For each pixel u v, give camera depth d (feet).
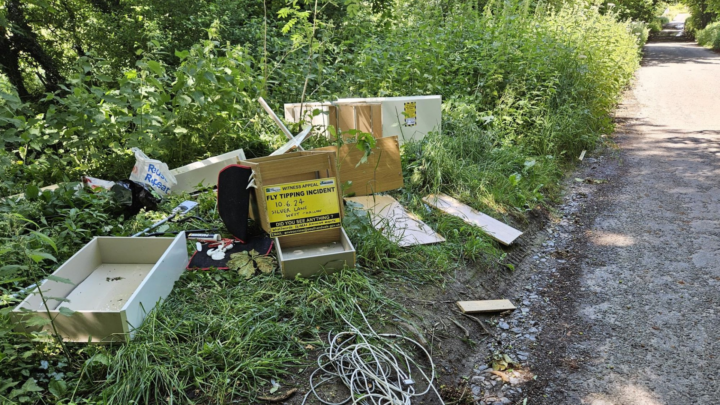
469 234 15.42
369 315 11.03
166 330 9.46
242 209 12.60
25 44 39.78
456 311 12.23
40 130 15.15
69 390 8.22
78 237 12.37
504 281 14.17
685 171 23.89
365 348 9.96
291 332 10.08
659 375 10.19
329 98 20.97
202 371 8.79
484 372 10.50
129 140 15.79
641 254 15.56
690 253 15.43
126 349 8.84
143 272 11.18
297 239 12.75
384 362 9.82
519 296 13.53
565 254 15.89
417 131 20.07
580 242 16.74
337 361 9.55
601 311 12.58
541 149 24.40
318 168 12.92
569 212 19.39
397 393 9.27
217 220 14.06
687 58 83.66
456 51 29.43
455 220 15.89
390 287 12.26
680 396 9.62
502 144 22.68
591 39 36.94
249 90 20.11
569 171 24.31
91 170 16.35
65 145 15.67
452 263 13.88
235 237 12.87
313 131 19.42
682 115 37.88
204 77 16.79
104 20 42.45
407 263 13.32
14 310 8.66
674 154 26.99
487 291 13.50
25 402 7.93
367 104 18.71
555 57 30.01
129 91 16.06
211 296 10.85
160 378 8.54
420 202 16.70
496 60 27.35
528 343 11.42
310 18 36.81
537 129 24.77
